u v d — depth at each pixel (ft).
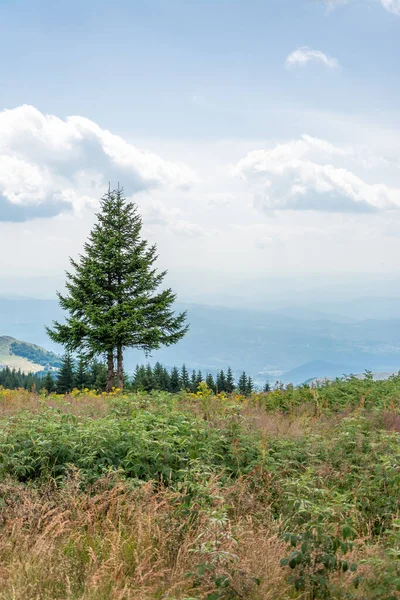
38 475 24.27
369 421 38.42
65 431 27.32
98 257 99.30
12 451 25.54
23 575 15.97
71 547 18.02
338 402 50.78
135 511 20.38
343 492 25.11
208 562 16.14
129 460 24.64
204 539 17.71
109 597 15.31
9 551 17.52
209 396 45.24
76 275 98.32
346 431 33.68
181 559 17.39
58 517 18.53
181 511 20.12
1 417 36.22
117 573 16.37
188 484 22.29
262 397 53.31
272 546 18.12
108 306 97.60
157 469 24.90
